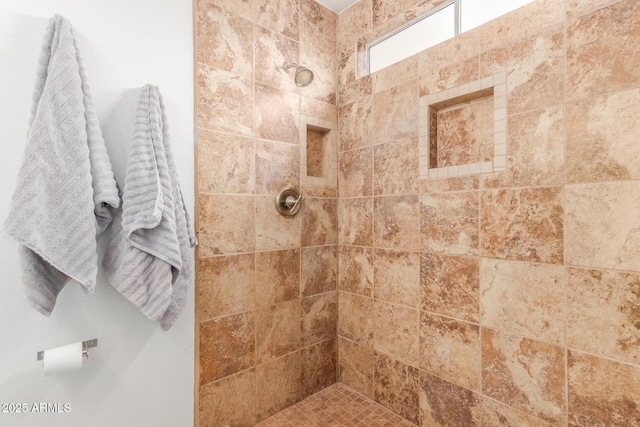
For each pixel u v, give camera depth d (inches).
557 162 40.0
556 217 40.1
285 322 60.2
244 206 54.4
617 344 35.8
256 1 56.4
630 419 35.0
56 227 31.9
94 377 39.9
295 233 61.7
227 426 52.4
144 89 40.7
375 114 61.8
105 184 35.3
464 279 49.0
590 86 37.5
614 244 35.9
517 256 43.4
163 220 38.4
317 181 65.4
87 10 39.2
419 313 54.8
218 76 51.2
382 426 55.2
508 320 44.3
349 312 66.9
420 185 54.5
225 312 52.1
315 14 65.7
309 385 64.2
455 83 50.0
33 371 35.8
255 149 55.8
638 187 34.4
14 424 35.0
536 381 41.8
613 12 35.8
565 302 39.5
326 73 67.4
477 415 47.5
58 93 33.1
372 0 63.2
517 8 43.4
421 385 54.6
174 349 46.6
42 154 31.7
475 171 47.6
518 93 43.3
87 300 39.0
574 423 38.8
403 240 57.2
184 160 47.6
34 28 35.8
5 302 34.3
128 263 36.7
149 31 44.3
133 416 43.1
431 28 58.5
